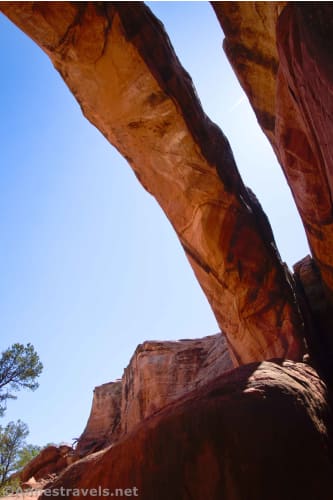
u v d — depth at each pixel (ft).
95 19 26.84
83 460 14.10
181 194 33.55
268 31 29.96
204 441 11.46
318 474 11.41
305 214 29.68
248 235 32.50
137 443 12.25
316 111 15.96
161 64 30.27
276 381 14.07
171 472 11.19
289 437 11.79
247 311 31.81
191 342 80.74
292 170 28.71
